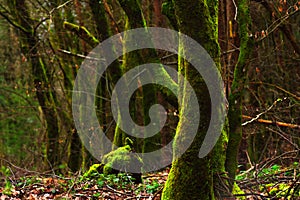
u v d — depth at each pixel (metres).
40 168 18.36
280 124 11.36
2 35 22.08
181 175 5.90
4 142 23.44
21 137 23.56
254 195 7.21
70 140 17.33
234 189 7.09
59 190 9.43
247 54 6.95
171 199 5.93
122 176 9.84
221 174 6.47
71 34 17.14
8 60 22.64
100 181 9.46
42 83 18.03
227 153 6.77
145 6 16.80
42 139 19.75
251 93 15.80
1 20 20.61
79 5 16.59
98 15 13.72
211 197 5.92
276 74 16.28
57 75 18.31
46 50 17.88
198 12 5.79
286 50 15.66
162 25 15.54
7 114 23.20
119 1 11.35
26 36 17.30
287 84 16.22
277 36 15.55
